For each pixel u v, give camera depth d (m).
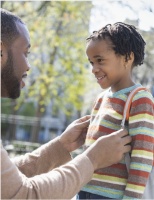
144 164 1.76
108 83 1.95
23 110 19.95
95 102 2.09
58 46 9.90
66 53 10.02
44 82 10.51
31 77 11.22
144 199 1.78
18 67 1.89
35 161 2.14
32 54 10.39
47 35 9.45
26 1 8.48
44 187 1.58
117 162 1.79
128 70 1.96
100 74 1.95
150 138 1.79
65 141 2.15
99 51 1.92
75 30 9.68
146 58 6.18
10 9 8.34
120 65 1.94
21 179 1.58
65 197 1.61
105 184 1.83
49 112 20.00
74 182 1.63
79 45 9.70
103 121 1.90
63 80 10.89
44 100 11.84
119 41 1.90
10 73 1.87
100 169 1.85
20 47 1.89
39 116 13.52
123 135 1.79
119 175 1.82
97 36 1.95
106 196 1.82
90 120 2.07
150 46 5.91
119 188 1.82
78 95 11.74
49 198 1.58
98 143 1.75
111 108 1.90
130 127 1.83
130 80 1.97
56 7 8.92
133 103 1.84
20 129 17.34
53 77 10.25
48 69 10.19
